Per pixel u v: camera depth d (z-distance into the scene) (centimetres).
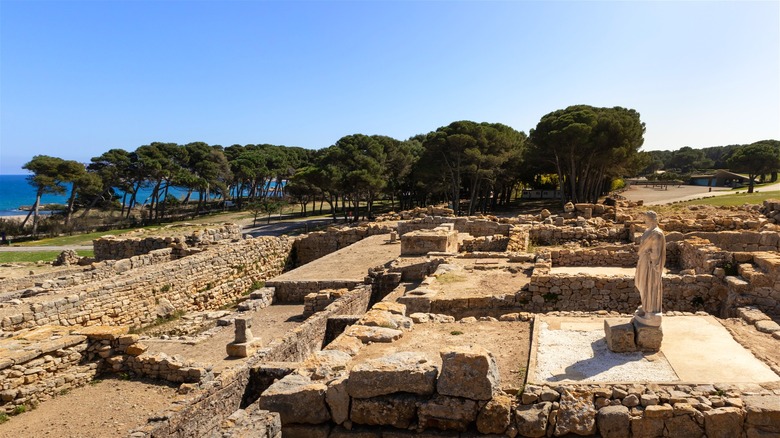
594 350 1020
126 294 2459
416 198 8581
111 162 8100
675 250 2111
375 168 6981
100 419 1342
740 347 1005
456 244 2852
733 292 1448
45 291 2345
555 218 3434
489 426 809
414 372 848
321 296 2222
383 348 1116
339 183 6988
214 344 1905
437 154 6150
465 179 6775
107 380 1602
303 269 2873
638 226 2680
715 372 891
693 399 798
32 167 6944
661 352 990
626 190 9075
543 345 1061
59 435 1259
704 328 1129
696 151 15062
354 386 858
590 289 1603
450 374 827
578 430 792
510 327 1232
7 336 1753
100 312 2311
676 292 1583
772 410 752
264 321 2212
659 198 6975
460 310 1622
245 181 10188
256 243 3556
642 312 1016
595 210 3859
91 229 7450
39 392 1455
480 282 1822
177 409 1210
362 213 8556
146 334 2367
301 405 877
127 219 8106
